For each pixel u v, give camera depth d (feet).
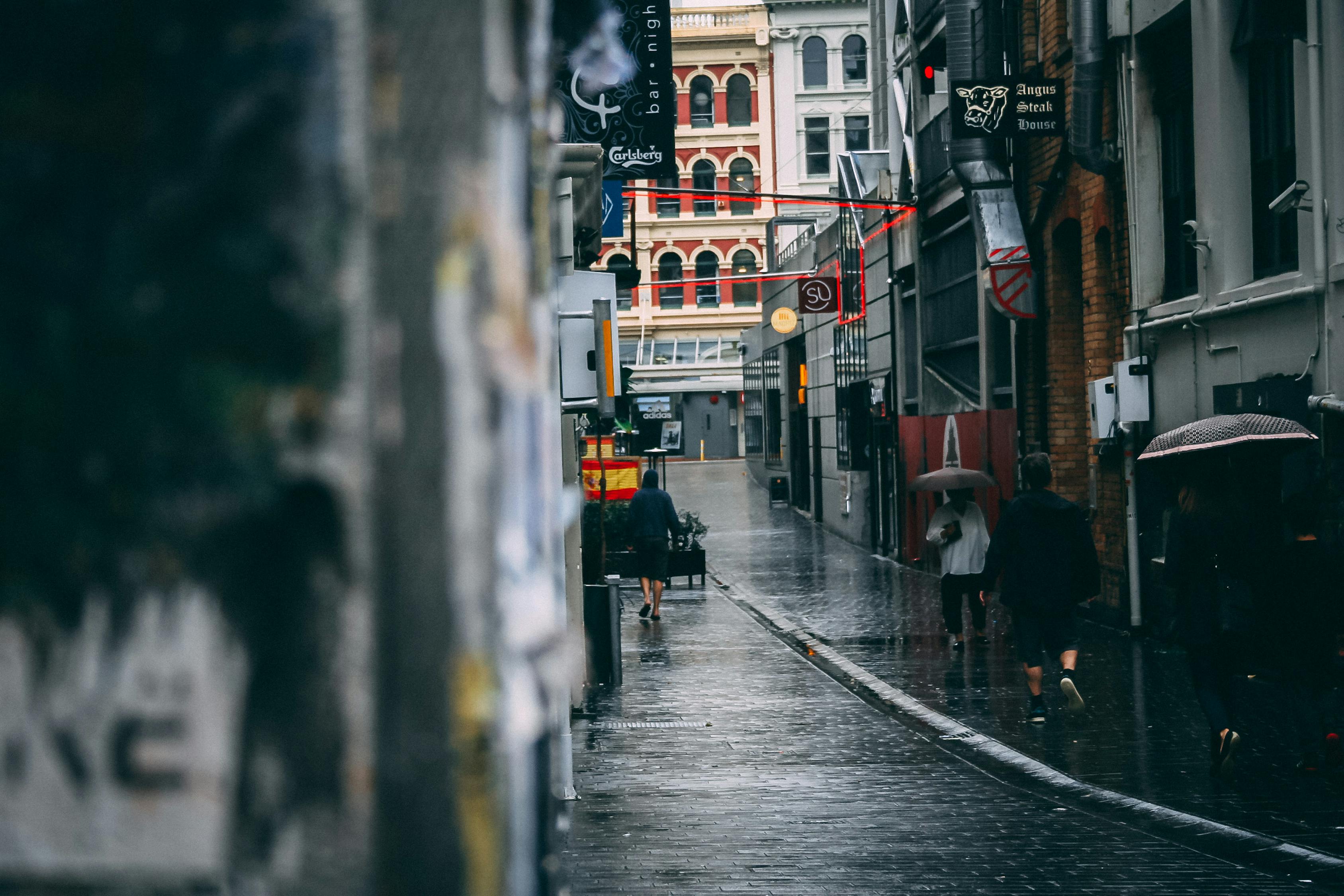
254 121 5.38
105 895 5.37
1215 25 73.10
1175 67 81.51
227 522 5.33
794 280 236.43
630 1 82.94
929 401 140.87
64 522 5.38
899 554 152.15
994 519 114.42
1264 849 36.73
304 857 5.31
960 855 37.09
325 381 5.32
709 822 41.63
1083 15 85.76
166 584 5.34
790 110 378.32
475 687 5.44
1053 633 59.00
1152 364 83.41
